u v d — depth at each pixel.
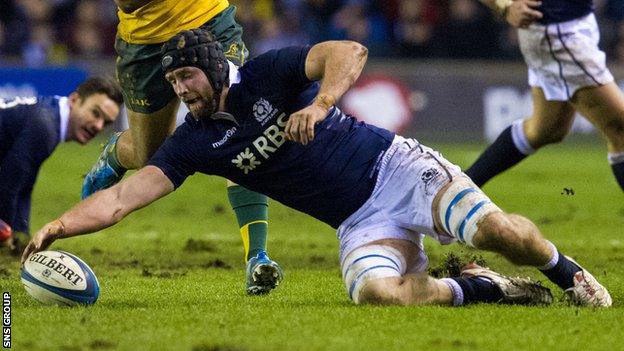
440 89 80.31
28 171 29.47
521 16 30.44
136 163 27.30
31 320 18.97
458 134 80.56
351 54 19.86
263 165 20.81
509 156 34.06
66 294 20.47
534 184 59.41
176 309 20.30
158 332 17.88
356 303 20.45
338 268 28.94
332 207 20.95
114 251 32.41
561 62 31.72
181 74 20.00
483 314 19.42
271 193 21.34
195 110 20.38
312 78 20.23
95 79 30.69
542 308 20.23
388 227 20.67
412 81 80.12
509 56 83.81
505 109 80.94
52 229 19.83
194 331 17.97
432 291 20.19
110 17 82.56
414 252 20.91
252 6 84.62
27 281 20.56
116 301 21.58
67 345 16.84
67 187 55.66
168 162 20.78
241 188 23.81
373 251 20.44
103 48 82.25
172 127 26.66
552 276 20.69
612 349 16.77
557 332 17.97
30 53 78.94
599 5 86.00
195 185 59.16
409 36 83.69
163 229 39.72
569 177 62.75
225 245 34.56
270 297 22.34
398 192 20.69
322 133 20.75
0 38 78.81
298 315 19.41
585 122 82.94
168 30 25.14
